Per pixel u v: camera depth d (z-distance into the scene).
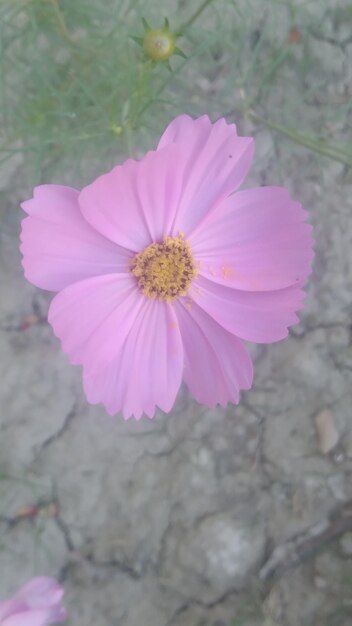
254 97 0.22
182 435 0.23
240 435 0.23
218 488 0.23
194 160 0.13
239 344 0.15
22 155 0.21
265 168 0.22
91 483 0.22
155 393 0.15
